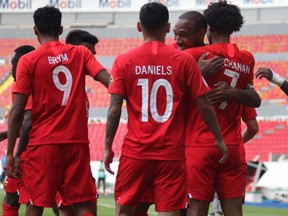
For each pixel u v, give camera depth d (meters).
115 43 102.69
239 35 100.00
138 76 14.88
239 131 17.08
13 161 16.11
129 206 15.20
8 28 105.19
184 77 15.02
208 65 16.19
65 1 106.00
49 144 15.94
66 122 16.08
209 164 16.39
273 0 100.38
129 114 15.12
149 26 15.10
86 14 107.50
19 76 15.97
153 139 14.80
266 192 63.91
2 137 19.56
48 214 35.81
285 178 64.56
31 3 106.88
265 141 76.69
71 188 16.17
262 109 85.25
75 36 20.72
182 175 15.07
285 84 17.59
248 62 16.88
